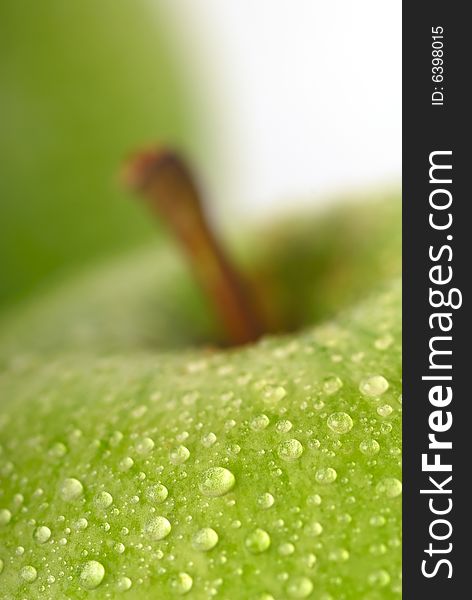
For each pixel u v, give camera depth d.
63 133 0.16
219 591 0.09
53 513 0.10
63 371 0.11
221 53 0.17
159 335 0.13
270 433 0.10
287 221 0.13
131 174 0.13
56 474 0.10
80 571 0.10
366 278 0.12
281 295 0.13
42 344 0.12
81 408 0.10
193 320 0.13
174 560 0.09
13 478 0.10
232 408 0.10
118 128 0.16
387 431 0.10
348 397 0.10
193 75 0.17
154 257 0.14
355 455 0.10
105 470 0.10
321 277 0.13
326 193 0.13
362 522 0.09
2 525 0.10
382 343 0.10
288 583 0.09
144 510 0.10
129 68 0.16
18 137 0.16
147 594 0.09
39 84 0.16
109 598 0.09
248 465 0.10
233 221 0.14
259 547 0.09
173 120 0.17
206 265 0.13
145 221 0.17
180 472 0.10
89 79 0.16
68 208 0.16
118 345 0.12
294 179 0.18
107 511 0.10
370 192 0.13
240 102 0.18
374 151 0.18
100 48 0.16
